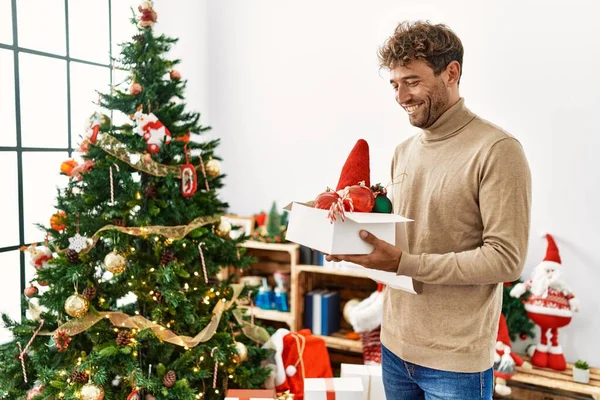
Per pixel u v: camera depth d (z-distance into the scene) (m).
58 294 1.71
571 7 2.41
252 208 3.27
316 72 3.03
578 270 2.44
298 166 3.11
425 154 1.23
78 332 1.67
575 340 2.46
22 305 1.85
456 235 1.15
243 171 3.29
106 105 1.86
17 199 2.26
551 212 2.49
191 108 3.22
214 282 2.05
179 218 1.82
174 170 1.86
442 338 1.17
